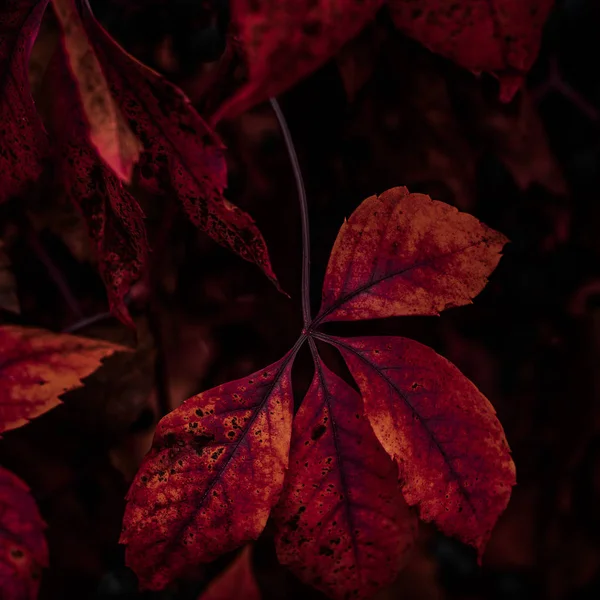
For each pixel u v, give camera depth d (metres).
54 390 0.41
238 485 0.39
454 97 0.50
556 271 0.52
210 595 0.48
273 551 0.50
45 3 0.38
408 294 0.40
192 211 0.39
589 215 0.52
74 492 0.49
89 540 0.49
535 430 0.54
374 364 0.40
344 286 0.40
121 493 0.49
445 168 0.50
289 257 0.50
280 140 0.50
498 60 0.40
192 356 0.50
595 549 0.54
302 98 0.49
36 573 0.41
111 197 0.39
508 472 0.40
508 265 0.52
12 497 0.41
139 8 0.47
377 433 0.40
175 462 0.39
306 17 0.36
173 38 0.47
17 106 0.39
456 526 0.40
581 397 0.53
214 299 0.50
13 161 0.41
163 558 0.39
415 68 0.50
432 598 0.50
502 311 0.53
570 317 0.53
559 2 0.51
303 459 0.40
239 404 0.40
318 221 0.50
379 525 0.41
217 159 0.37
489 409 0.40
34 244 0.49
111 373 0.48
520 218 0.52
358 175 0.50
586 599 0.53
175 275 0.50
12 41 0.38
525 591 0.53
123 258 0.41
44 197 0.48
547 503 0.54
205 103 0.42
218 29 0.47
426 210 0.40
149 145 0.38
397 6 0.39
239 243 0.39
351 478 0.41
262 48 0.36
